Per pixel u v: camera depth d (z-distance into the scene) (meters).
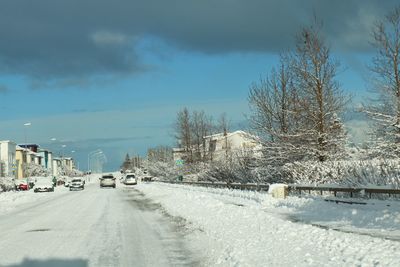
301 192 28.59
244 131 38.53
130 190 58.75
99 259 11.09
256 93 37.91
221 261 10.22
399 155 28.00
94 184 105.69
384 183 22.84
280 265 9.08
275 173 36.19
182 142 76.62
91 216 22.83
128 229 17.06
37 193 57.38
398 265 8.11
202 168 68.00
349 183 24.56
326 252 9.88
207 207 22.27
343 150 34.09
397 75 29.38
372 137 29.20
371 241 10.66
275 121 37.38
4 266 10.44
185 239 14.18
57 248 12.89
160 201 32.38
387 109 29.14
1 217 24.34
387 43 29.52
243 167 42.78
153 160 122.50
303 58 34.38
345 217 16.69
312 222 16.09
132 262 10.66
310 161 32.59
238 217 17.22
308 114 34.28
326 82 34.22
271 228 13.69
